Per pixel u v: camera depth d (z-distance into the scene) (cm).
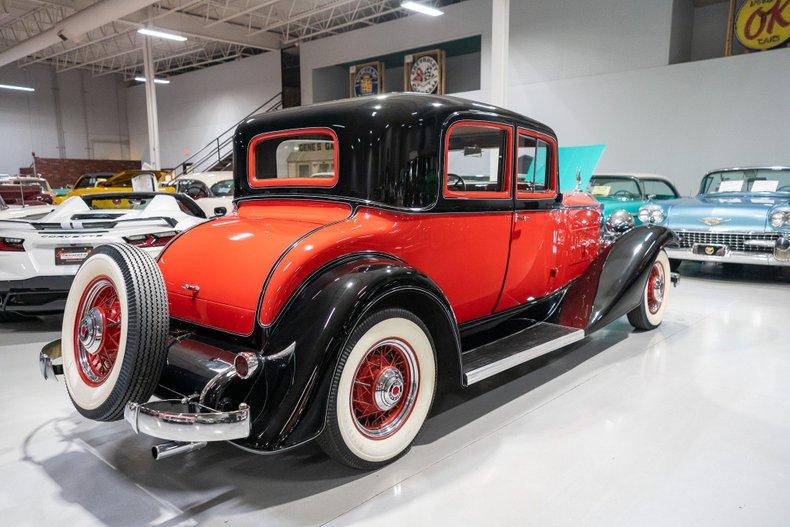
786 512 180
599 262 332
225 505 184
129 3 1095
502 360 240
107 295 207
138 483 199
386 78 1694
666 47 968
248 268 198
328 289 182
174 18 1429
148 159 2294
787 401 269
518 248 277
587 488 193
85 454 222
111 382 183
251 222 231
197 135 1983
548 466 208
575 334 286
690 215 557
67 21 1281
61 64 2155
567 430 238
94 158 2292
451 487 194
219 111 1883
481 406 265
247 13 1427
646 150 995
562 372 311
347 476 202
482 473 203
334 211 223
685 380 297
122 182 1159
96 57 2022
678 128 954
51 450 225
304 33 1620
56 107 2180
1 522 176
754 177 631
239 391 181
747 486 195
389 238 212
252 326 189
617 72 1020
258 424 175
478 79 1504
